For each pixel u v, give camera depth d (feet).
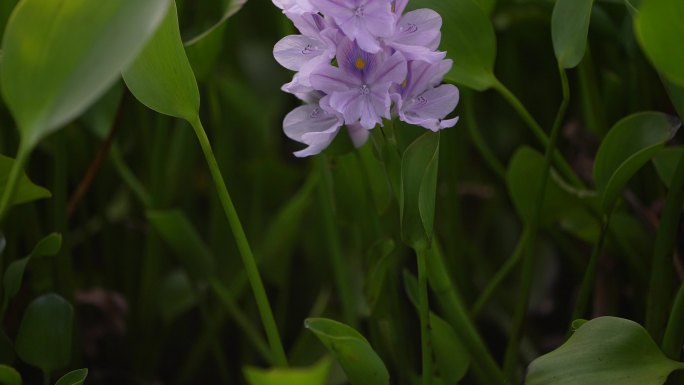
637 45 4.60
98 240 5.39
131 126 5.08
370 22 3.75
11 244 4.64
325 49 3.83
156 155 4.72
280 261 5.02
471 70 4.19
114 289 5.17
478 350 4.21
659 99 4.81
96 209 5.35
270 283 5.35
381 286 4.33
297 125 3.90
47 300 4.11
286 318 5.32
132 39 3.57
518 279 5.15
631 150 4.18
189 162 5.16
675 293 4.59
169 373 5.21
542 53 5.18
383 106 3.78
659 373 3.87
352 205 4.41
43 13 3.63
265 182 5.22
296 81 3.80
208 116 5.34
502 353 5.12
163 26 3.85
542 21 4.95
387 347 4.60
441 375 4.26
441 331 4.18
